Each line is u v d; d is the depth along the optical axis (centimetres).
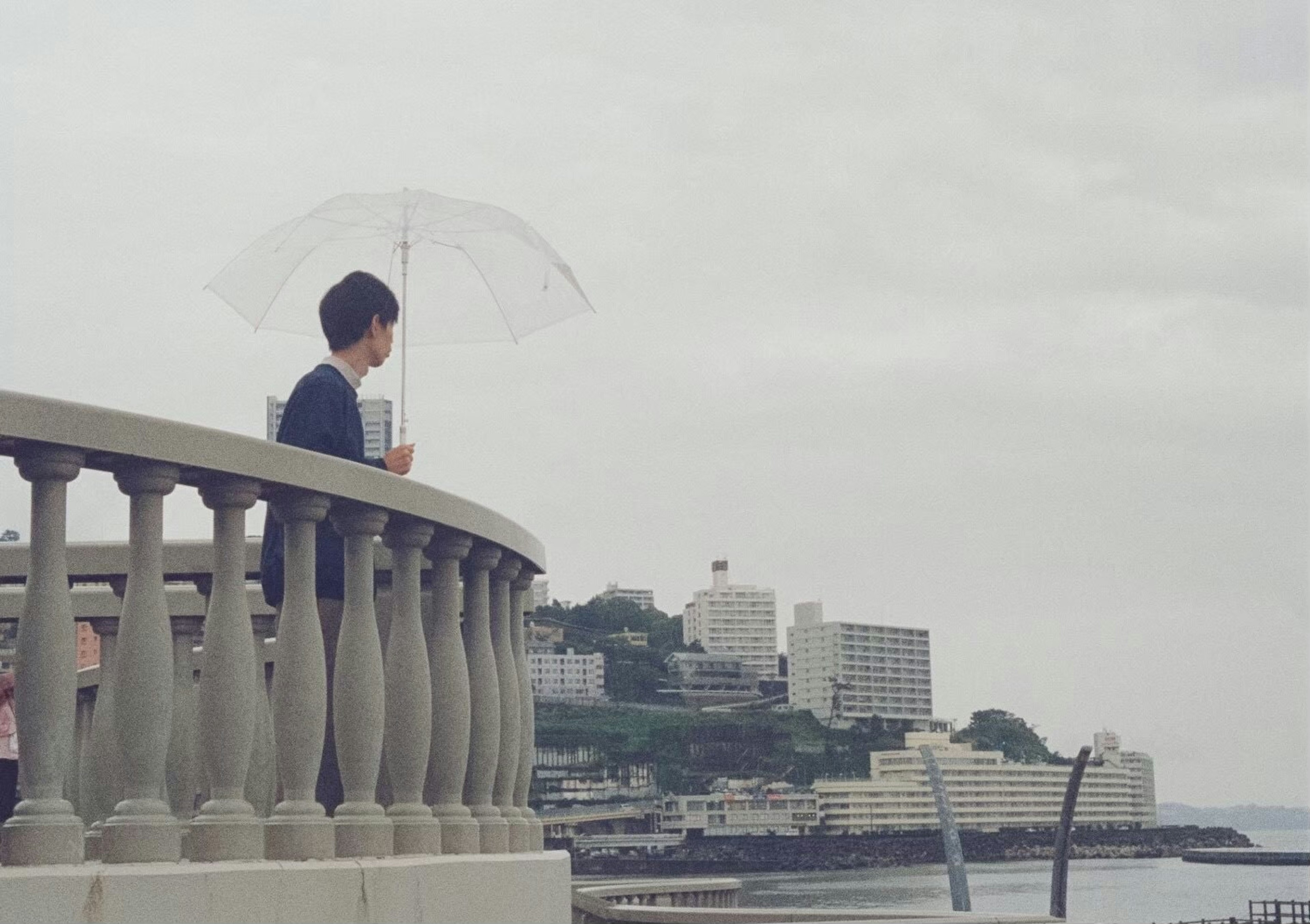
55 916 452
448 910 604
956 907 3195
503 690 760
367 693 602
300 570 577
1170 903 18112
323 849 561
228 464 532
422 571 758
